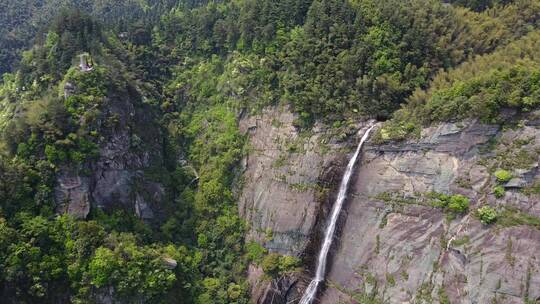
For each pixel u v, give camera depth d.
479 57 63.91
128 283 59.94
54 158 64.19
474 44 67.75
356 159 65.69
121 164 71.38
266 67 78.69
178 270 66.25
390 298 55.62
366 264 59.75
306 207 67.88
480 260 50.06
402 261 56.44
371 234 60.66
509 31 67.44
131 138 74.62
